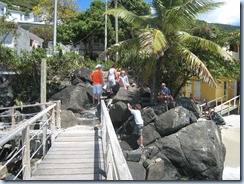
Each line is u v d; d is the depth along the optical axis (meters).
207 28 17.12
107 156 5.95
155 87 13.91
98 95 12.96
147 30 11.95
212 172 10.22
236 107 21.64
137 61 16.88
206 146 10.54
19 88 19.19
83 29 42.06
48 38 42.34
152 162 9.74
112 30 41.75
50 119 8.84
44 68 12.24
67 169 6.61
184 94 23.97
